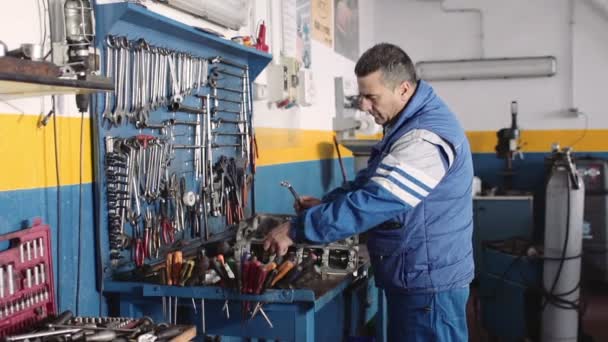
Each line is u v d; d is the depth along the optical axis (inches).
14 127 62.3
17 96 61.1
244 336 73.5
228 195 99.0
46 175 66.2
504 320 144.3
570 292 135.0
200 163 92.7
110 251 74.0
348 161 178.4
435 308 77.9
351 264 82.1
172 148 85.7
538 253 138.1
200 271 71.8
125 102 76.2
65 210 68.7
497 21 215.0
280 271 70.7
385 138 78.9
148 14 72.0
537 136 214.7
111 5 69.1
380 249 79.5
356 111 176.7
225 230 98.3
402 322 80.7
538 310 138.5
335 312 100.5
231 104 102.1
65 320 60.8
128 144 75.2
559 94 212.1
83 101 67.9
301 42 140.0
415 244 77.1
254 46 107.6
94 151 72.3
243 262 70.1
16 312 59.0
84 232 71.5
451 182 76.3
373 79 77.2
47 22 66.0
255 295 68.5
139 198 77.6
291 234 72.1
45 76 50.9
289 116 133.1
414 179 70.4
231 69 101.6
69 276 69.1
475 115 218.8
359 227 70.2
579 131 211.3
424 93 78.3
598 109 209.3
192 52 90.4
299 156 139.6
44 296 62.6
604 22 206.5
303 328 70.3
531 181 215.8
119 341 54.7
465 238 79.2
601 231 193.9
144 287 71.1
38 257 62.2
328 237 70.6
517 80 214.7
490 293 148.5
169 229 83.0
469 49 218.2
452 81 219.6
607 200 193.3
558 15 210.2
